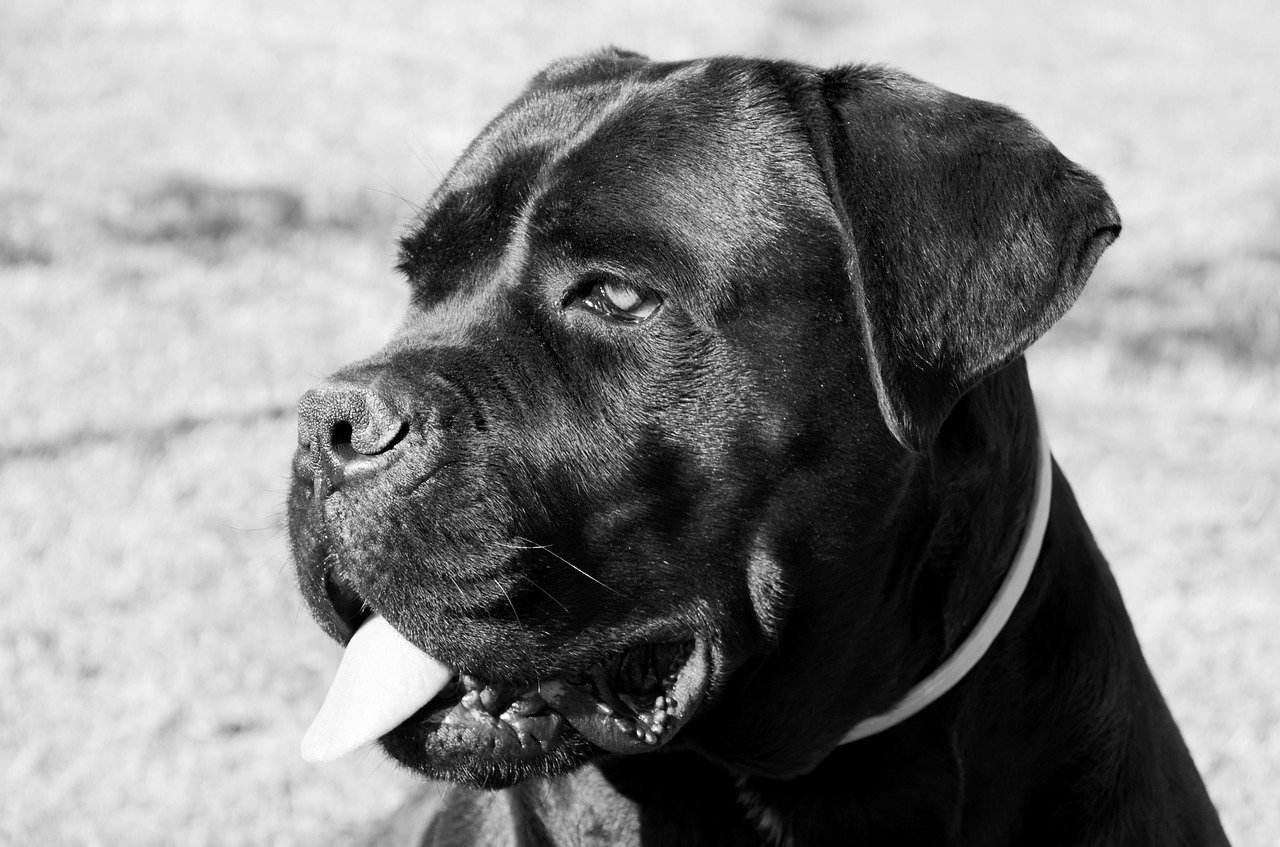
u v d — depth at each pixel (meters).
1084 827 3.53
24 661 6.16
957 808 3.49
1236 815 5.38
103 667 6.20
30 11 18.23
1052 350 10.36
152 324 10.10
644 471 3.16
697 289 3.14
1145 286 11.79
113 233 11.92
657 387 3.15
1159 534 7.60
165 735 5.80
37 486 7.62
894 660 3.40
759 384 3.16
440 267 3.37
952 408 3.12
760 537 3.23
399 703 3.18
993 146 3.19
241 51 17.48
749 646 3.31
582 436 3.16
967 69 18.72
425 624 3.10
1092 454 8.67
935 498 3.35
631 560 3.19
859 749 3.47
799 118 3.28
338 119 15.39
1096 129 16.64
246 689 6.11
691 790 3.58
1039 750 3.53
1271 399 9.73
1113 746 3.58
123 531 7.25
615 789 3.60
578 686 3.28
